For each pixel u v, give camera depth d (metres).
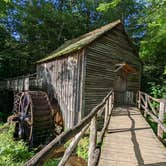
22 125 10.24
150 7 11.44
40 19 23.09
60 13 23.75
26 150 7.05
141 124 7.27
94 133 3.35
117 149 4.73
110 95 7.79
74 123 10.43
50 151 1.50
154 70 17.55
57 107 12.30
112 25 11.95
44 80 14.44
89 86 10.39
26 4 22.12
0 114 14.93
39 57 21.89
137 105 12.77
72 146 2.29
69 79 11.19
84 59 10.08
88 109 10.32
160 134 5.64
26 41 22.34
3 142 7.14
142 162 4.05
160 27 10.72
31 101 10.07
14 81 14.59
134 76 14.78
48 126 10.44
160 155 4.47
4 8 14.10
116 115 9.03
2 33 19.53
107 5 12.48
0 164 5.44
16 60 20.41
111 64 12.16
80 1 25.89
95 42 10.77
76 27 25.19
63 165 2.00
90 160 3.23
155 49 12.61
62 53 11.50
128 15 24.58
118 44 12.87
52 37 23.95
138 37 21.70
